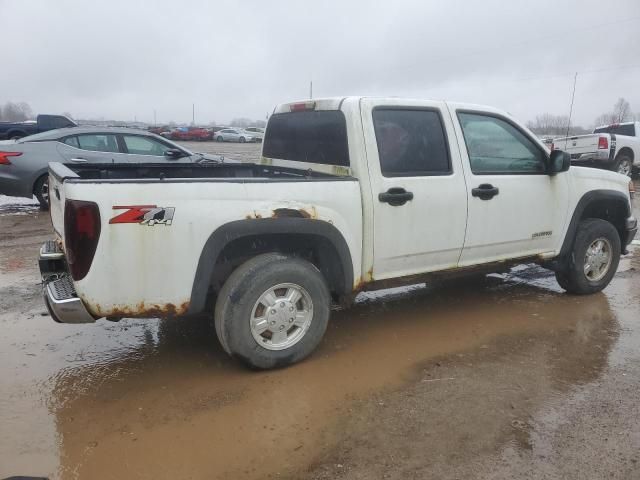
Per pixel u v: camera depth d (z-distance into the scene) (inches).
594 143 621.9
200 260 135.0
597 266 216.5
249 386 143.0
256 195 140.0
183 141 1956.2
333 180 150.6
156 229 129.8
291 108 186.4
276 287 144.8
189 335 177.3
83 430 122.9
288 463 111.7
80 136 384.5
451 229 173.0
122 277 128.9
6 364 155.3
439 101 173.2
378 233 159.5
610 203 216.5
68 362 157.2
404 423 125.8
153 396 137.9
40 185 381.7
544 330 182.5
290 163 188.2
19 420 126.7
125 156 383.2
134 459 112.8
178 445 117.5
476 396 138.1
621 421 126.7
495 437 120.3
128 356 161.5
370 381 145.9
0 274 239.5
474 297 216.8
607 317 195.2
